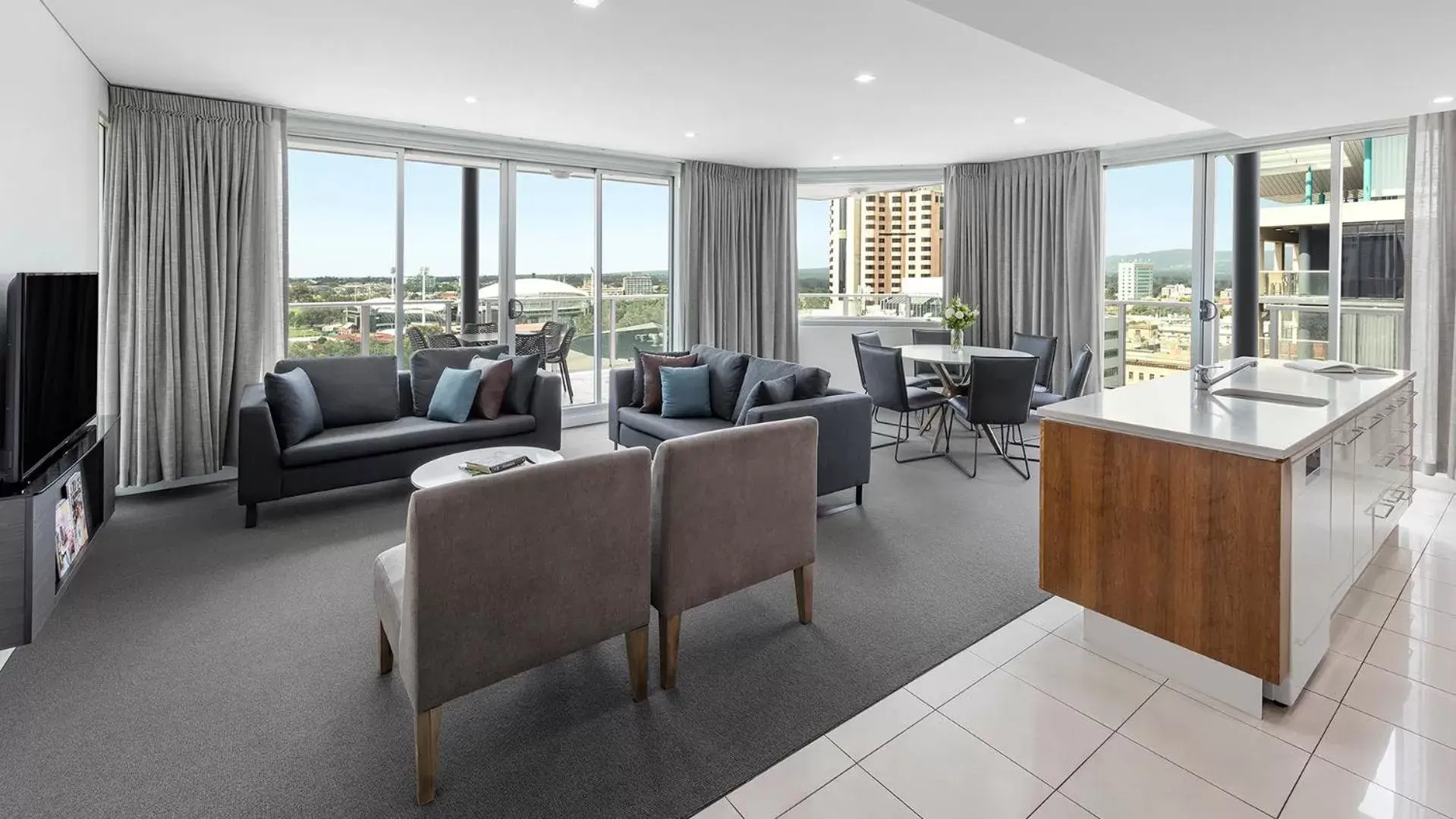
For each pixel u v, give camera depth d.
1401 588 2.94
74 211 3.59
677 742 1.99
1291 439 2.04
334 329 5.52
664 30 3.43
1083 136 5.75
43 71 3.15
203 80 4.18
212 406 4.60
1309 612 2.16
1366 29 2.78
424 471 3.52
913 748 1.96
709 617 2.73
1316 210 5.25
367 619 2.73
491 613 1.81
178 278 4.42
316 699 2.18
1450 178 4.27
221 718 2.08
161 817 1.69
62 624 2.66
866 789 1.80
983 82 4.25
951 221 7.01
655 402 5.02
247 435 3.71
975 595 2.92
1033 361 4.58
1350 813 1.70
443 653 1.74
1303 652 2.13
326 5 3.14
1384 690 2.21
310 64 3.90
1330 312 5.12
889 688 2.25
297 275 5.35
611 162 6.49
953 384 5.36
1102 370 6.34
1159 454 2.23
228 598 2.90
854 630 2.62
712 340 7.09
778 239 7.33
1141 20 2.71
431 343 5.87
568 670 2.35
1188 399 2.72
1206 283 5.86
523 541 1.85
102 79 4.09
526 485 1.84
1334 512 2.33
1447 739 1.97
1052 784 1.81
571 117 5.09
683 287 6.95
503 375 4.78
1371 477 2.72
